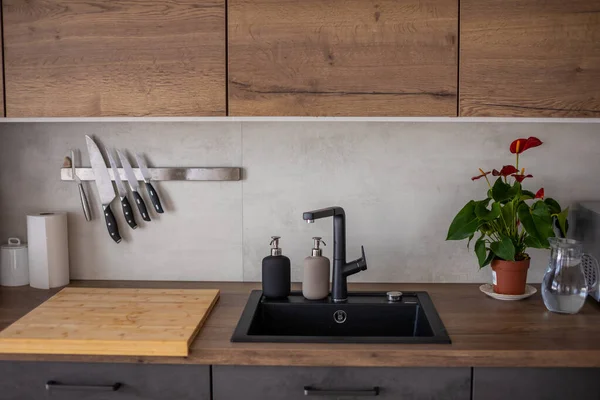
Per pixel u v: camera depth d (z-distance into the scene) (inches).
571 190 86.6
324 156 87.4
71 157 88.9
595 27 72.0
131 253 90.0
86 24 74.5
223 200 88.7
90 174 88.0
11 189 90.1
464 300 80.0
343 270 79.3
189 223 89.4
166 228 89.5
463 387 64.0
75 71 75.0
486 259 81.0
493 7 72.2
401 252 88.4
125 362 64.7
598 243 76.6
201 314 72.0
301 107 74.2
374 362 62.9
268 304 78.5
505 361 62.7
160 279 90.2
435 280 88.7
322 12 73.0
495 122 86.0
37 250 85.7
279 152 87.7
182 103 74.9
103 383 65.3
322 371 64.1
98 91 75.2
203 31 73.9
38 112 75.8
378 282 89.0
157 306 75.1
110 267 90.2
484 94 73.2
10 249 86.7
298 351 63.0
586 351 62.6
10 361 65.5
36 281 86.4
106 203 87.6
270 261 79.4
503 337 66.4
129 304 76.0
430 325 69.5
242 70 74.0
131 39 74.4
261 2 73.3
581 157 86.0
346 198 88.0
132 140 88.4
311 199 88.2
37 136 89.1
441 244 88.2
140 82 74.8
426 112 73.6
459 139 86.5
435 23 72.6
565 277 73.2
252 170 88.1
